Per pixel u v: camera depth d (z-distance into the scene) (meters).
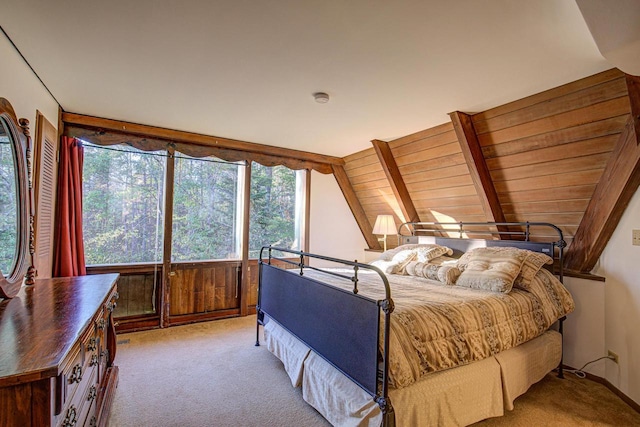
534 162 2.78
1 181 1.67
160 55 2.00
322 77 2.25
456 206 3.76
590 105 2.25
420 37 1.74
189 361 2.79
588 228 2.62
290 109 2.88
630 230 2.33
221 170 4.07
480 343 1.97
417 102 2.64
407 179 3.98
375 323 1.59
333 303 1.94
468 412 1.88
